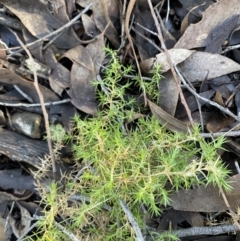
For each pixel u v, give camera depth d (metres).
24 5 0.33
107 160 0.28
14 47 0.33
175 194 0.31
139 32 0.33
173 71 0.29
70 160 0.33
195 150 0.29
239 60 0.33
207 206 0.30
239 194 0.30
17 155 0.33
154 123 0.30
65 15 0.33
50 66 0.33
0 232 0.33
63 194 0.30
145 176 0.26
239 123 0.31
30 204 0.33
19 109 0.34
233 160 0.32
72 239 0.28
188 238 0.32
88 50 0.33
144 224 0.30
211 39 0.32
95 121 0.30
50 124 0.33
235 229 0.29
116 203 0.29
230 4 0.31
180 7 0.34
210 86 0.32
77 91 0.33
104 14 0.33
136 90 0.34
